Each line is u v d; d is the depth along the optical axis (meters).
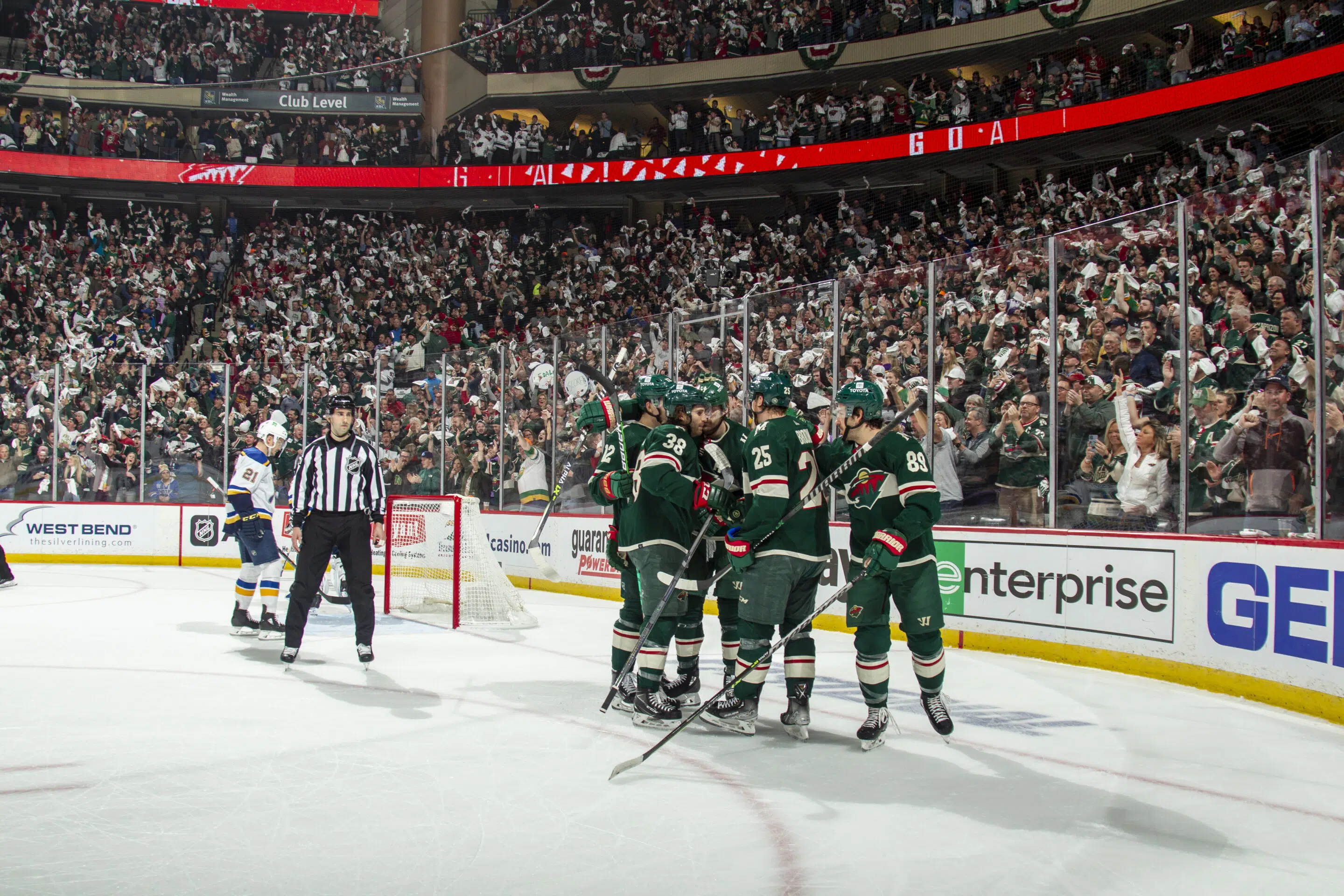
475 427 13.50
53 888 2.82
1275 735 5.10
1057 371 7.77
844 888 2.91
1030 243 7.98
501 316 21.50
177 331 22.20
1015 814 3.67
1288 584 5.78
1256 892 2.98
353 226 25.72
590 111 26.55
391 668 6.63
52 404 15.24
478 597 9.48
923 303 8.64
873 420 4.73
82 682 5.89
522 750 4.46
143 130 24.86
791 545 4.73
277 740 4.56
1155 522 7.21
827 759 4.42
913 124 19.33
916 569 4.60
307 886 2.85
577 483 12.08
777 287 19.47
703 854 3.16
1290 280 6.41
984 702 5.84
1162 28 17.95
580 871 3.00
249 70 26.28
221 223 25.89
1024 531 7.76
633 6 25.52
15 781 3.86
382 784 3.88
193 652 7.13
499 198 24.77
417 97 25.30
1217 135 17.30
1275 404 6.48
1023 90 18.09
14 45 28.25
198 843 3.20
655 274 21.02
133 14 26.48
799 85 21.89
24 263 22.52
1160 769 4.38
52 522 15.12
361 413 15.16
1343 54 14.30
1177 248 7.11
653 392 5.27
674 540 5.05
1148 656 6.81
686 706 5.41
